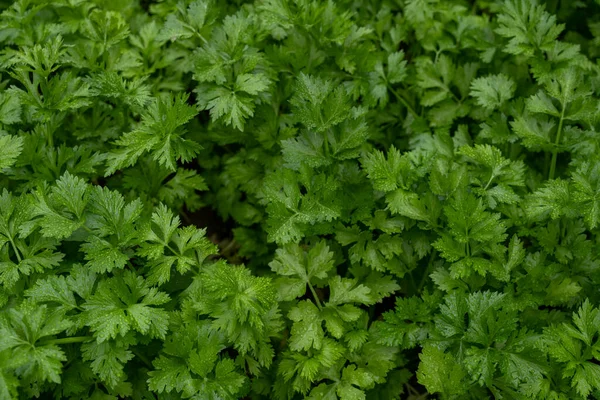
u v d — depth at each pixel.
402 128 0.71
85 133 0.66
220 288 0.57
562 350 0.57
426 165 0.64
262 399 0.62
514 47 0.66
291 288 0.60
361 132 0.62
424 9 0.72
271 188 0.61
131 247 0.61
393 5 0.74
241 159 0.68
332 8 0.67
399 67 0.69
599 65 0.69
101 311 0.55
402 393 0.64
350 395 0.58
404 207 0.60
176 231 0.59
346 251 0.66
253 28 0.67
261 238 0.69
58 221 0.57
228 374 0.57
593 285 0.62
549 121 0.66
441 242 0.59
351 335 0.60
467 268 0.59
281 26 0.67
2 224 0.57
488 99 0.67
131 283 0.57
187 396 0.56
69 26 0.68
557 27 0.66
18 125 0.63
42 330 0.53
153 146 0.60
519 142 0.67
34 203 0.57
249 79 0.63
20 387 0.55
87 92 0.62
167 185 0.67
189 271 0.61
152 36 0.69
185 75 0.70
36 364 0.53
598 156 0.63
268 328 0.59
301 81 0.62
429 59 0.71
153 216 0.59
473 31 0.71
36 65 0.61
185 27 0.66
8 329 0.53
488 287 0.61
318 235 0.65
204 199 0.70
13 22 0.66
